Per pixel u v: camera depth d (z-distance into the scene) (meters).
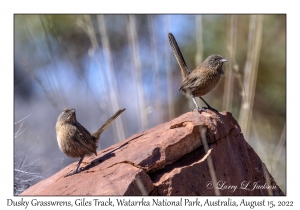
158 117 8.55
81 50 12.43
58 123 6.85
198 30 8.51
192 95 7.48
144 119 8.39
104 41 8.97
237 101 11.12
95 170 5.96
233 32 8.73
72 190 5.54
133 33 8.84
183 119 6.08
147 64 11.12
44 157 10.38
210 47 11.82
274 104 11.65
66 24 12.30
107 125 7.04
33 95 12.49
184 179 5.49
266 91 11.81
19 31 12.23
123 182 5.31
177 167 5.62
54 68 9.18
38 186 6.24
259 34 8.44
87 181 5.66
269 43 11.84
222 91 11.73
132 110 12.14
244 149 6.22
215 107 11.71
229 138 6.12
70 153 6.79
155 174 5.56
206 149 5.71
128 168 5.52
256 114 11.64
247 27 11.31
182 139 5.72
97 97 10.88
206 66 7.38
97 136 7.00
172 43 7.96
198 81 7.33
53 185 5.96
